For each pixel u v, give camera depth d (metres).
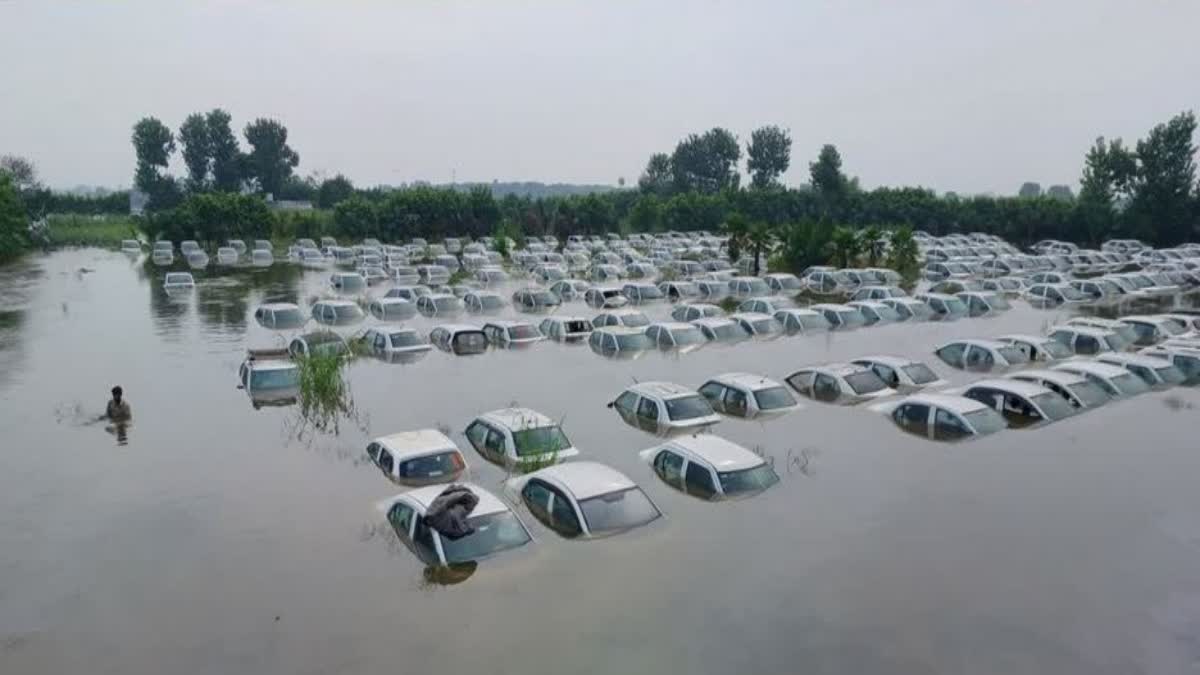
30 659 10.38
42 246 79.88
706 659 9.77
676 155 124.62
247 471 16.94
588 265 60.91
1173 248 69.19
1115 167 77.56
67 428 20.23
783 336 31.41
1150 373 22.05
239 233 77.31
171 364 27.64
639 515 13.34
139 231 85.75
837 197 95.44
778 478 15.27
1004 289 44.41
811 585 11.48
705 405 19.39
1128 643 10.07
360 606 11.29
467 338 29.61
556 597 11.26
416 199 85.88
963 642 10.10
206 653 10.35
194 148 124.25
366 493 15.45
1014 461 16.34
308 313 38.88
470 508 12.73
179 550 13.34
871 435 18.19
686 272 55.66
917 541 12.82
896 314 34.78
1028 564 12.06
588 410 21.00
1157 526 13.32
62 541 13.79
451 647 10.20
